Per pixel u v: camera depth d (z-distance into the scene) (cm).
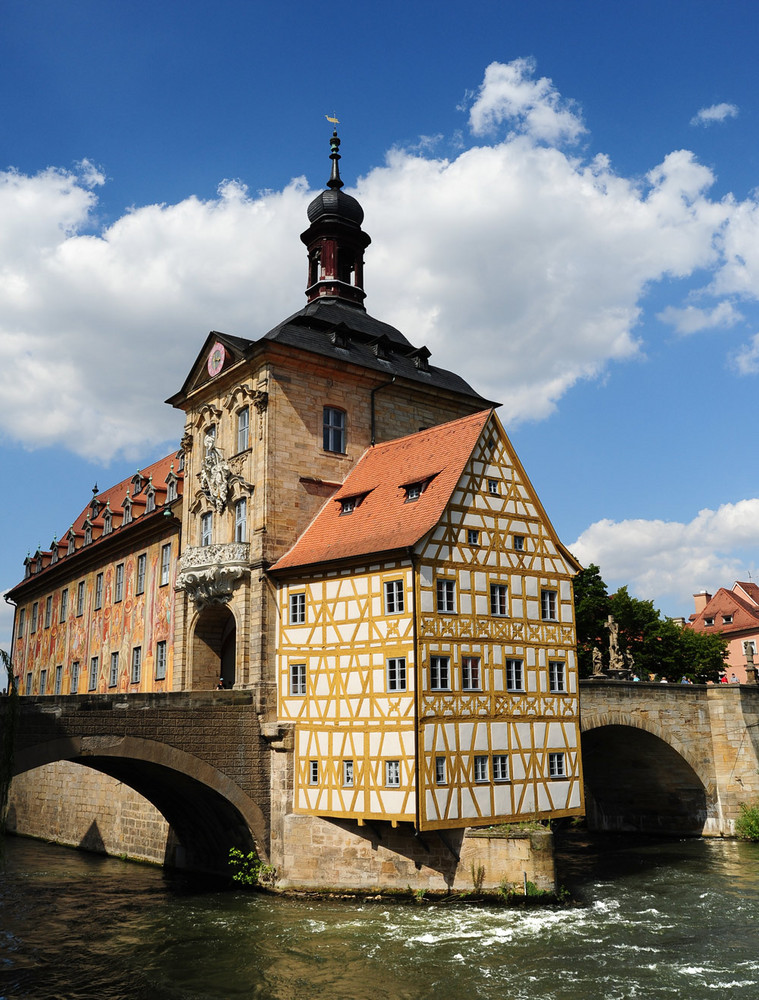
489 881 2788
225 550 3456
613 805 4681
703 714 4344
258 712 3169
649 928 2550
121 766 3131
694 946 2372
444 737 2783
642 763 4384
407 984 2094
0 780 2203
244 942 2469
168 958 2358
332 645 3038
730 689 4338
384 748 2806
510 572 3102
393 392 3884
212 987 2128
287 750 3097
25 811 5144
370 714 2869
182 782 3130
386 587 2908
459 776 2800
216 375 3812
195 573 3569
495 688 2958
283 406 3503
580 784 3152
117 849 4159
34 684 6062
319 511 3516
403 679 2797
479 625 2959
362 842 2902
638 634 5950
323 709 3020
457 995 2017
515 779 2950
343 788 2906
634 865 3619
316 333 3819
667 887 3148
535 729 3047
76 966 2334
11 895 3222
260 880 3100
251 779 3123
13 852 4366
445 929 2522
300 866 2975
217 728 3080
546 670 3131
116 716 2858
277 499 3409
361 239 4409
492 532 3078
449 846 2822
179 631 3784
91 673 5050
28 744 2664
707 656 5959
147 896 3150
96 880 3512
